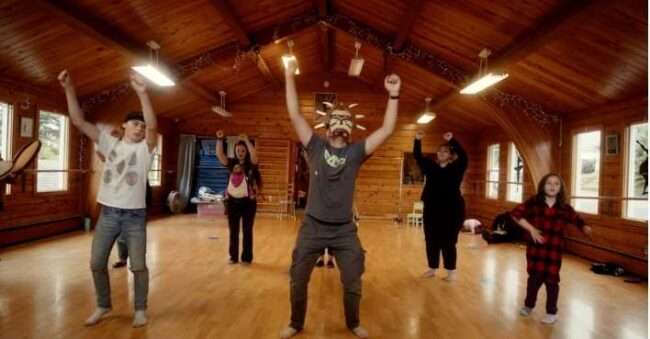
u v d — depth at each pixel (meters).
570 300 4.17
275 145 11.14
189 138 11.30
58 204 7.13
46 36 5.25
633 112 5.50
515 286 4.55
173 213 10.70
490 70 6.12
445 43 6.44
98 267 3.05
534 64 5.76
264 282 4.39
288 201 10.93
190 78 7.36
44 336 2.83
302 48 9.12
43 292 3.80
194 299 3.77
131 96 7.46
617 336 3.19
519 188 8.51
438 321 3.40
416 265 5.56
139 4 5.22
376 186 11.25
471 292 4.27
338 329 3.13
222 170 11.48
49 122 6.98
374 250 6.67
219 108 9.36
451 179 4.72
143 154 3.06
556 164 7.11
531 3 4.54
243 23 6.71
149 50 6.36
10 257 5.25
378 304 3.80
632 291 4.56
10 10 4.55
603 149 6.08
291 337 2.95
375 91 11.11
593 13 3.96
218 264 5.20
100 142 3.04
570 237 6.85
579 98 6.17
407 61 7.12
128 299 3.69
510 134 7.21
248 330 3.07
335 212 2.76
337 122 2.80
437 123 11.16
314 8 7.30
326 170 2.74
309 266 2.87
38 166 6.71
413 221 10.32
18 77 6.00
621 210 5.71
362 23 7.19
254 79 10.05
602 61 4.97
